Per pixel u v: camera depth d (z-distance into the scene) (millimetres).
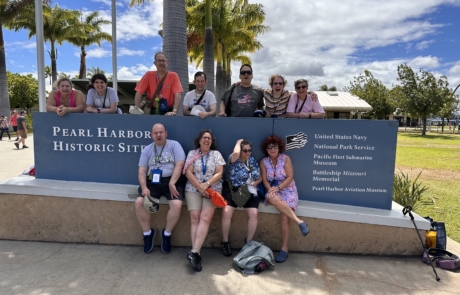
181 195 3479
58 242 3787
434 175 8758
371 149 3662
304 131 3727
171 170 3533
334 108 25406
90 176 4035
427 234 3562
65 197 3721
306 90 4070
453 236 4250
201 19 17922
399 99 32250
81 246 3686
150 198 3324
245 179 3432
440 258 3314
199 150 3537
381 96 32438
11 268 3105
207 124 3822
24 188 3740
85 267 3154
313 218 3580
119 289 2756
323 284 2934
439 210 5414
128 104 26391
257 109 4387
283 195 3555
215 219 3660
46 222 3775
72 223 3754
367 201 3742
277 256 3420
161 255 3473
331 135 3693
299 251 3646
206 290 2777
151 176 3465
